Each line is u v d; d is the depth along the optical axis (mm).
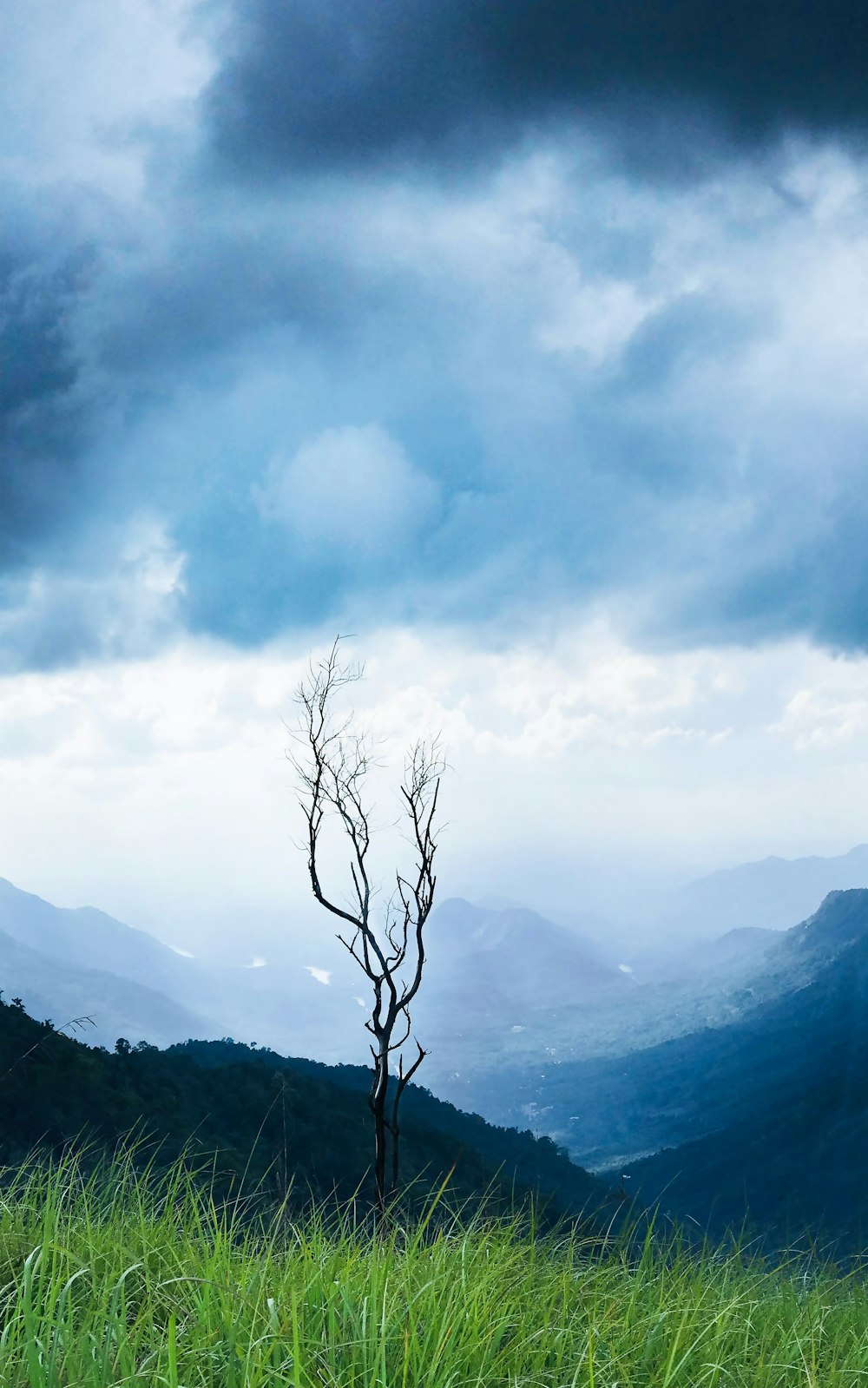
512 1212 5602
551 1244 5543
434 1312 4051
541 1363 4035
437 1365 3686
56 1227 4762
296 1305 3857
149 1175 5465
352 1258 4789
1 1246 4660
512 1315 4422
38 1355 3352
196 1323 3893
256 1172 5609
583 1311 4766
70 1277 3871
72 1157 5414
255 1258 4719
